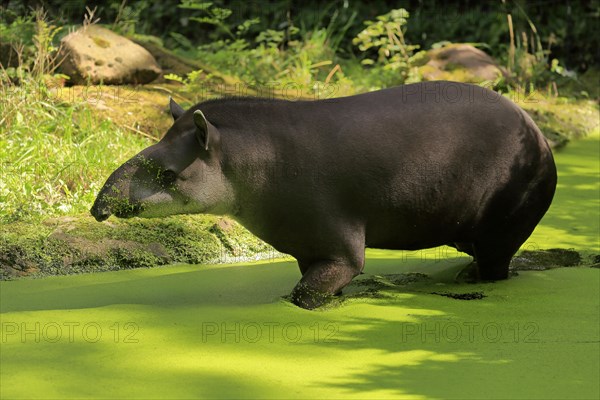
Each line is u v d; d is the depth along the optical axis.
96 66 27.09
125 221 19.64
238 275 18.05
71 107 23.98
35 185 20.81
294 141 15.53
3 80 24.97
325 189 15.51
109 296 16.64
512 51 34.94
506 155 16.16
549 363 13.60
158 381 12.77
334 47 37.28
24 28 28.92
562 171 26.20
